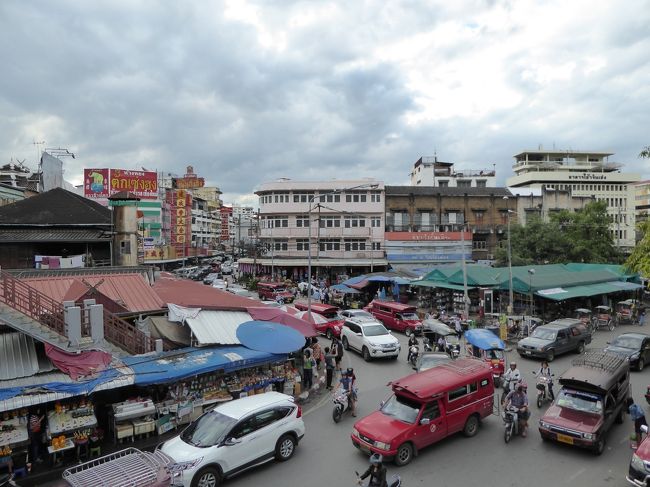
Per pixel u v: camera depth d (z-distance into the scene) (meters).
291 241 58.81
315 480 11.05
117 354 14.45
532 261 45.19
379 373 20.84
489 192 61.47
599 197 88.88
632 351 20.16
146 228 64.44
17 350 12.89
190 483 10.01
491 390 14.25
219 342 15.88
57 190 32.62
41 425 12.02
